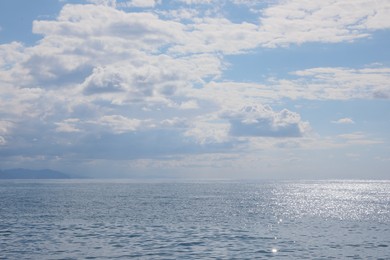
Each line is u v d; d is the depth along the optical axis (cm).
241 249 4731
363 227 6619
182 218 7619
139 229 6197
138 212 8694
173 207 9988
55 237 5478
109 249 4709
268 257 4350
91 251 4609
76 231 5994
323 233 5959
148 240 5266
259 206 10594
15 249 4719
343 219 7738
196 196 15088
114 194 16375
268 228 6419
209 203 11462
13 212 8656
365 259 4309
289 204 11456
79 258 4284
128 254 4459
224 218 7688
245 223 6994
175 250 4656
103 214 8275
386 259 4319
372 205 11288
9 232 5900
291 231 6122
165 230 6103
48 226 6506
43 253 4516
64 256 4372
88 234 5725
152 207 9969
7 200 12425
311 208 10150
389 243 5181
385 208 10275
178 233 5825
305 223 7088
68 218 7575
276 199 13725
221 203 11506
